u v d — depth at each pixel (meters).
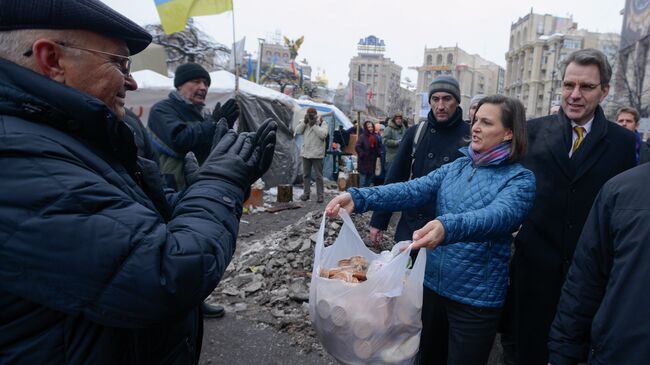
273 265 4.45
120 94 1.09
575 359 1.61
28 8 0.88
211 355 2.91
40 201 0.78
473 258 1.89
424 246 1.58
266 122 1.27
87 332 0.88
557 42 58.62
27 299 0.82
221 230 1.03
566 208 2.22
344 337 1.55
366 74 96.00
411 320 1.64
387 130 9.55
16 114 0.85
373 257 2.01
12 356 0.83
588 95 2.17
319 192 8.93
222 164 1.15
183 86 3.31
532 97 63.69
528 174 1.88
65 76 0.95
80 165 0.88
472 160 2.04
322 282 1.59
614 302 1.37
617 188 1.46
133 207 0.90
